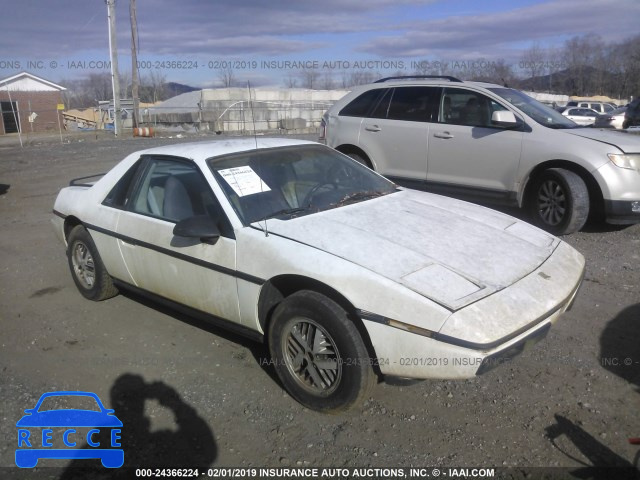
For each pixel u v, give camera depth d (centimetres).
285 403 339
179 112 3419
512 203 691
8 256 660
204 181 385
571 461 281
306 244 329
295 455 294
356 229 347
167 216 405
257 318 348
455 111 730
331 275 307
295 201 392
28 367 391
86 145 2177
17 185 1195
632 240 638
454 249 337
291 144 455
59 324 459
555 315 317
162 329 443
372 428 313
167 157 425
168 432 316
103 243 457
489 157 696
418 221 372
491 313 286
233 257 351
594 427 305
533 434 302
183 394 351
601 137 643
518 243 361
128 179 450
